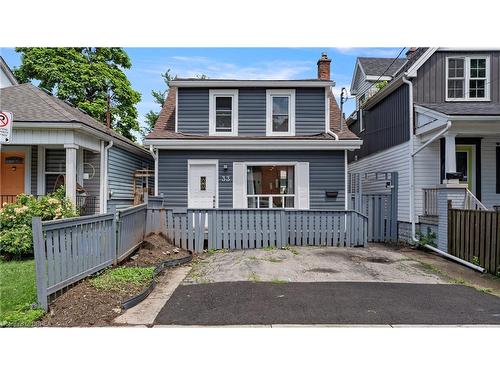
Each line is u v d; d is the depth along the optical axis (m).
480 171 12.68
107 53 25.03
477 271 8.58
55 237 5.56
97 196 13.81
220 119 13.63
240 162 12.80
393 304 5.88
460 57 12.77
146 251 9.36
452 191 10.34
